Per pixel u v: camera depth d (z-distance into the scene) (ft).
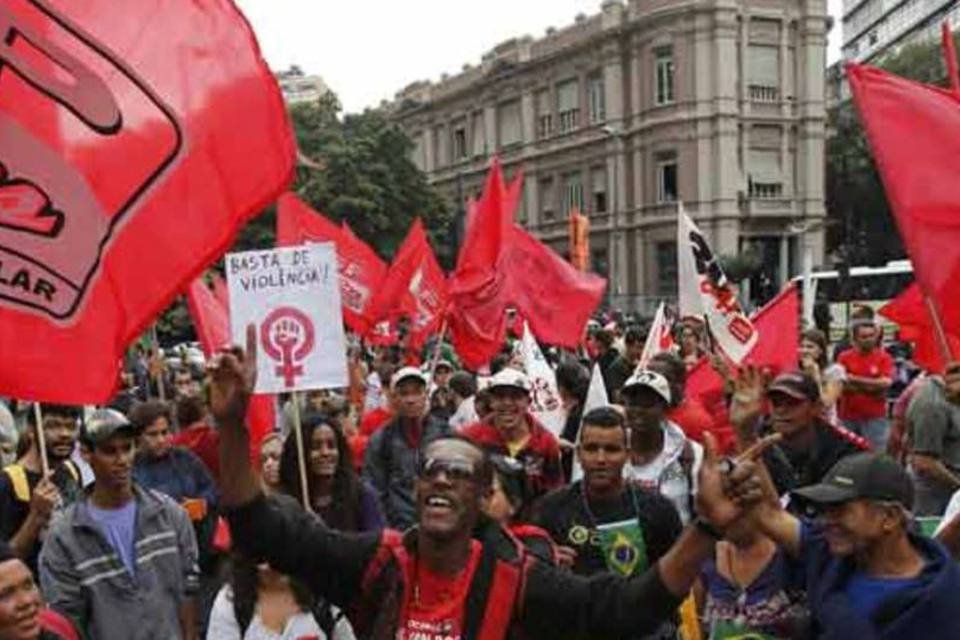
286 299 18.69
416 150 236.43
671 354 24.41
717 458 10.33
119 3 14.88
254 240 134.21
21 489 19.49
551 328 38.88
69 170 14.47
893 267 112.47
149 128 14.85
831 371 35.01
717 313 26.78
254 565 15.20
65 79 14.55
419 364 46.96
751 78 167.63
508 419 22.88
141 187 14.79
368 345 66.54
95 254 14.58
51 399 14.33
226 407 10.77
